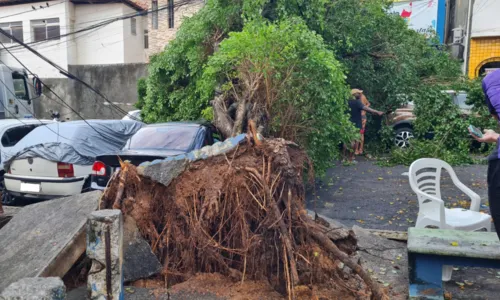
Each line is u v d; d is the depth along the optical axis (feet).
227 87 21.83
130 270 13.07
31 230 15.03
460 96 39.32
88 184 25.05
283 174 12.54
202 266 13.23
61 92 71.51
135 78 67.31
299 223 12.35
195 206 13.08
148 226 13.44
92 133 26.89
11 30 81.20
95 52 80.69
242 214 12.72
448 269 14.39
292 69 21.06
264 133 20.02
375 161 36.86
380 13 34.32
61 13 78.28
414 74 38.04
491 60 57.88
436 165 17.57
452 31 66.85
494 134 11.39
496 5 56.90
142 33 85.10
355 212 22.97
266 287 12.37
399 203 24.48
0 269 13.10
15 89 45.62
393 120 41.78
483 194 25.81
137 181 13.44
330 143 23.50
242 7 26.66
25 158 24.71
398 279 14.19
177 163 13.33
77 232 13.23
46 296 6.93
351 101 34.50
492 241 12.23
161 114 32.81
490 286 14.16
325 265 12.51
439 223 15.46
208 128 23.61
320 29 29.63
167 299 12.05
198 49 28.55
